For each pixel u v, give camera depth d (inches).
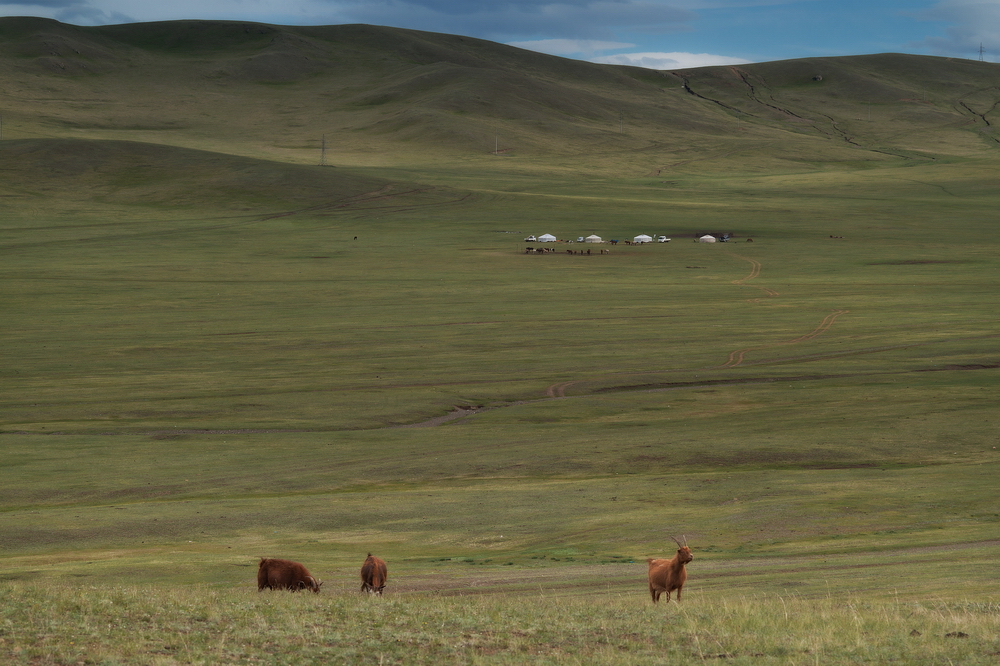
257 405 2421.3
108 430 2139.5
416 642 539.8
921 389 2503.7
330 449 1953.7
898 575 916.6
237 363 3014.3
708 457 1811.0
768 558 1103.0
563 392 2615.7
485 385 2694.4
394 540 1275.8
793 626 609.0
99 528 1341.0
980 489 1449.3
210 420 2261.3
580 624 604.4
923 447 1849.2
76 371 2859.3
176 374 2832.2
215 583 983.0
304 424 2230.6
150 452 1920.5
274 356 3129.9
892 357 3036.4
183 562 1101.7
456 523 1363.2
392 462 1829.5
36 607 590.6
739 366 2940.5
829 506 1376.7
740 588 890.7
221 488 1656.0
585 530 1302.9
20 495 1592.0
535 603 727.7
